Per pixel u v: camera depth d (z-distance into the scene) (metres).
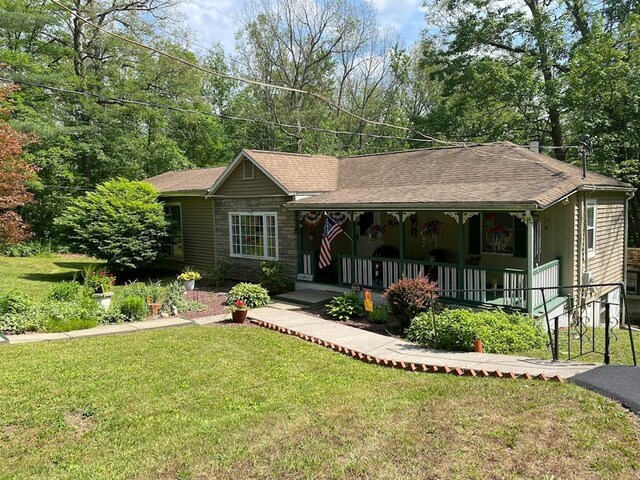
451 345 8.33
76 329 9.91
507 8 24.72
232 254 16.84
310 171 15.88
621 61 18.34
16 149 14.80
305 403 5.89
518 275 9.83
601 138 17.89
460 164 13.38
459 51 25.59
